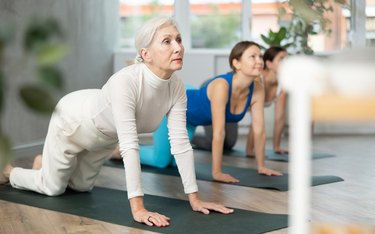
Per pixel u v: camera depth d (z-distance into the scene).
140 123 2.60
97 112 2.64
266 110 6.18
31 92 0.53
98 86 6.46
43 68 0.53
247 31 7.15
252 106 3.82
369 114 0.64
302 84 0.68
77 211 2.62
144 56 2.44
